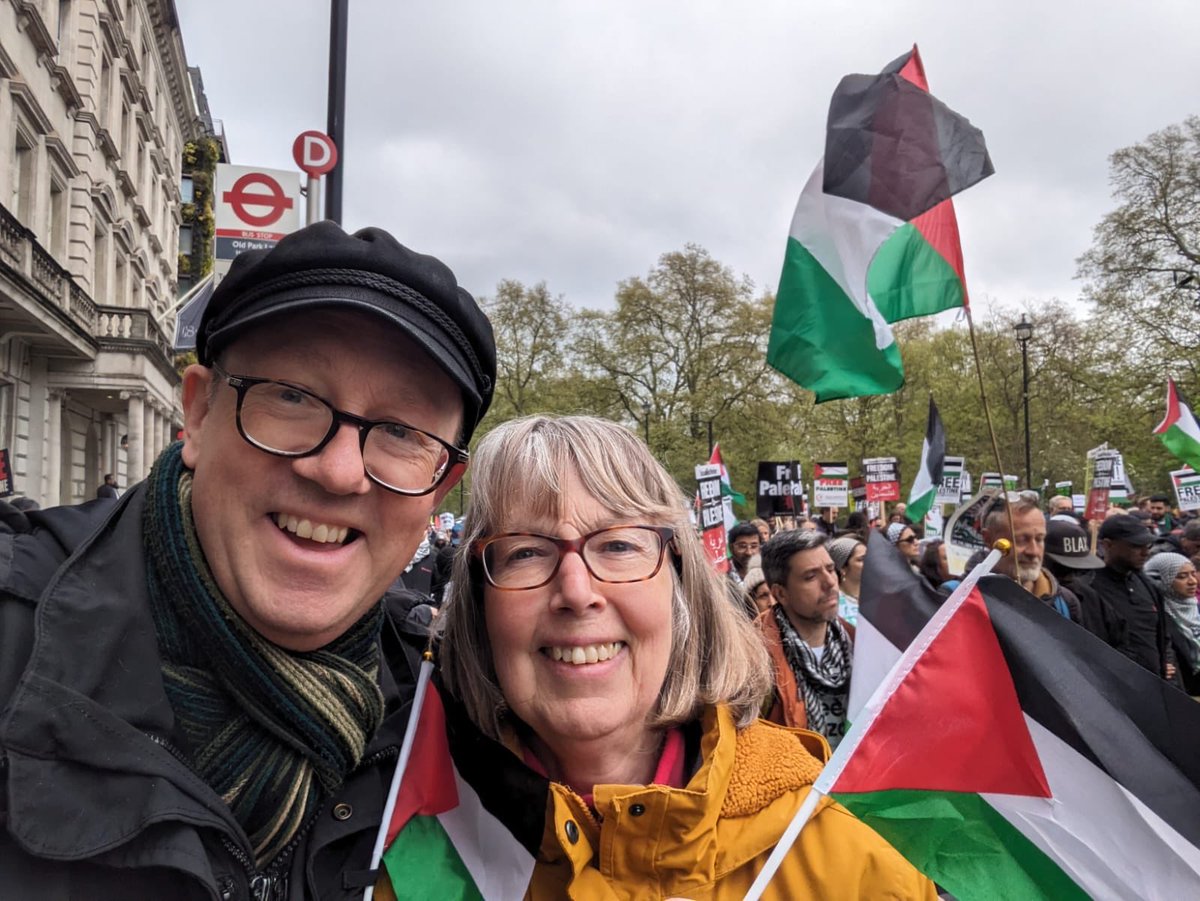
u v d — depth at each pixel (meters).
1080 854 0.64
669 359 13.41
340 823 0.55
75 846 0.43
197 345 0.52
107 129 9.50
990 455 11.68
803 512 4.26
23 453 7.57
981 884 0.63
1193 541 2.84
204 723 0.49
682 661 0.61
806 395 13.02
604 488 0.58
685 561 0.62
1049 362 11.59
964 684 0.67
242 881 0.48
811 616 1.32
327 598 0.50
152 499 0.52
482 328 0.53
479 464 0.62
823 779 0.57
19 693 0.44
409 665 0.68
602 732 0.56
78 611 0.47
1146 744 0.66
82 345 7.74
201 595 0.49
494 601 0.58
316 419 0.48
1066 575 1.98
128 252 10.89
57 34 8.02
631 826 0.54
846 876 0.56
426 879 0.57
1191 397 9.27
